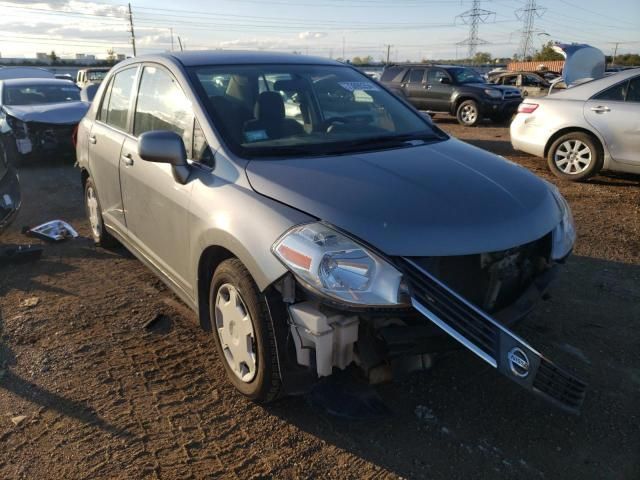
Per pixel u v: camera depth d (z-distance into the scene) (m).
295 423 2.74
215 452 2.54
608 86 7.41
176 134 2.97
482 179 2.78
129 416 2.79
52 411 2.83
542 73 25.06
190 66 3.44
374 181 2.62
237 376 2.88
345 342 2.39
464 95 15.61
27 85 10.74
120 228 4.29
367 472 2.43
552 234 2.76
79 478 2.39
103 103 4.60
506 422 2.76
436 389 3.01
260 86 3.44
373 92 3.92
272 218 2.47
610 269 4.65
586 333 3.60
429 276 2.28
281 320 2.51
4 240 5.46
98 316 3.83
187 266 3.17
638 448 2.60
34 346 3.45
